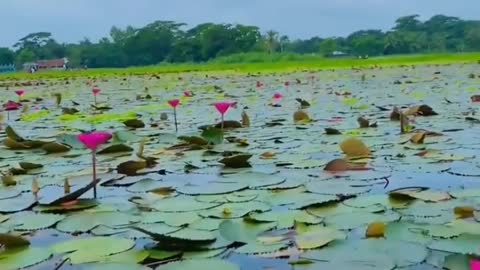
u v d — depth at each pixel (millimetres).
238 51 61781
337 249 2066
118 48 66812
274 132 5184
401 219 2424
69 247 2193
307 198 2803
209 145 4547
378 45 60469
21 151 4637
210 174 3447
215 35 61656
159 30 66000
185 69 36688
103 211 2672
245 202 2768
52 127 6363
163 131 5605
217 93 11625
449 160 3611
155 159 3922
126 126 6055
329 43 61000
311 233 2252
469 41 61000
